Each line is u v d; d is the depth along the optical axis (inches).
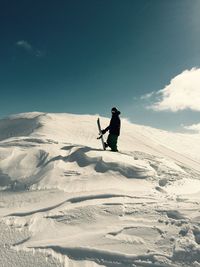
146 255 228.4
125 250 235.5
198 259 219.8
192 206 298.4
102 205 306.0
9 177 394.0
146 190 362.6
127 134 876.0
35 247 246.5
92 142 670.5
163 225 264.8
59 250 242.1
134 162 442.6
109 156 436.5
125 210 295.1
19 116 900.0
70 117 935.7
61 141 549.0
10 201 336.8
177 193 363.9
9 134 797.9
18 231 271.0
